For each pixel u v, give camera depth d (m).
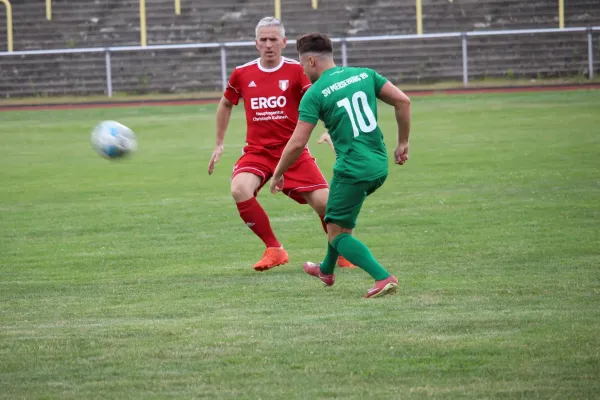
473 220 22.98
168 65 85.50
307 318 13.89
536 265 17.42
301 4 90.00
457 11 86.88
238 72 18.69
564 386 10.37
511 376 10.77
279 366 11.46
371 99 14.78
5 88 85.00
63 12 92.44
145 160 39.78
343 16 88.56
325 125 14.97
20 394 10.62
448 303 14.56
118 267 18.95
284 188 18.61
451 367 11.18
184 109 68.44
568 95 65.69
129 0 93.25
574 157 34.59
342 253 15.06
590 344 11.91
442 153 37.97
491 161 34.69
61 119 63.19
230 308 14.84
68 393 10.62
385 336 12.63
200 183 32.38
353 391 10.44
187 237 22.42
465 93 71.88
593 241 19.61
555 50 81.44
